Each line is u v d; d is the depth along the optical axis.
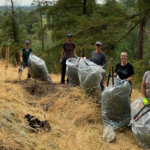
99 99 4.43
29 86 4.80
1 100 3.64
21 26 16.17
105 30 9.91
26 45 5.58
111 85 3.85
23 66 5.50
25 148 2.43
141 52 9.77
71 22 14.14
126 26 8.82
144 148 3.17
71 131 3.41
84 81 4.53
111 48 9.70
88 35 9.79
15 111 3.46
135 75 7.89
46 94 4.75
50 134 3.09
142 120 3.30
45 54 13.77
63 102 4.27
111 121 3.73
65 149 2.80
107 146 3.11
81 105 4.20
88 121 3.86
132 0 8.69
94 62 5.04
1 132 2.54
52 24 14.95
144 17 8.32
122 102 3.69
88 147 3.00
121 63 4.21
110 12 8.75
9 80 5.23
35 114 3.68
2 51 14.58
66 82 6.36
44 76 5.51
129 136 3.50
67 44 5.76
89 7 13.94
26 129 3.00
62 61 5.84
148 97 3.46
